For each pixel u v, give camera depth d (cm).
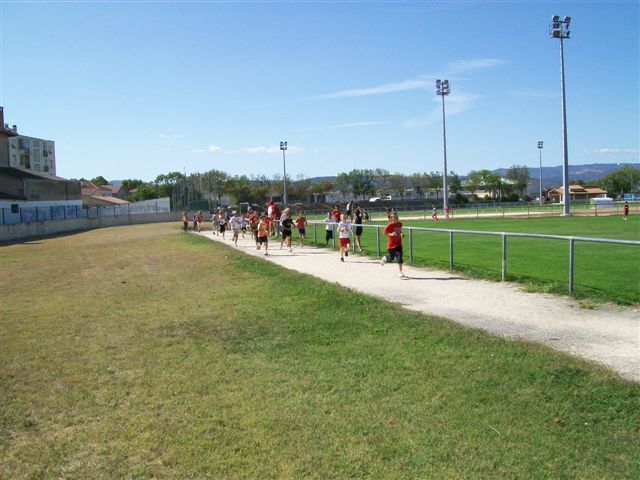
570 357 653
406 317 910
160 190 11806
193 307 1172
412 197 13138
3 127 6931
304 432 533
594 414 518
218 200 11244
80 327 1038
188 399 635
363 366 707
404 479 443
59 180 6838
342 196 12712
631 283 1191
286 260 1894
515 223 4153
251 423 560
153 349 855
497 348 709
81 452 518
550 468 444
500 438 495
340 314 987
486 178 12619
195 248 2664
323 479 451
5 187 6150
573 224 3800
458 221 4822
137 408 617
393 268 1573
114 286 1570
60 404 641
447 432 514
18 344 926
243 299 1221
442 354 716
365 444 503
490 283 1245
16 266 2358
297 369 717
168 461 491
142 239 3738
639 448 459
